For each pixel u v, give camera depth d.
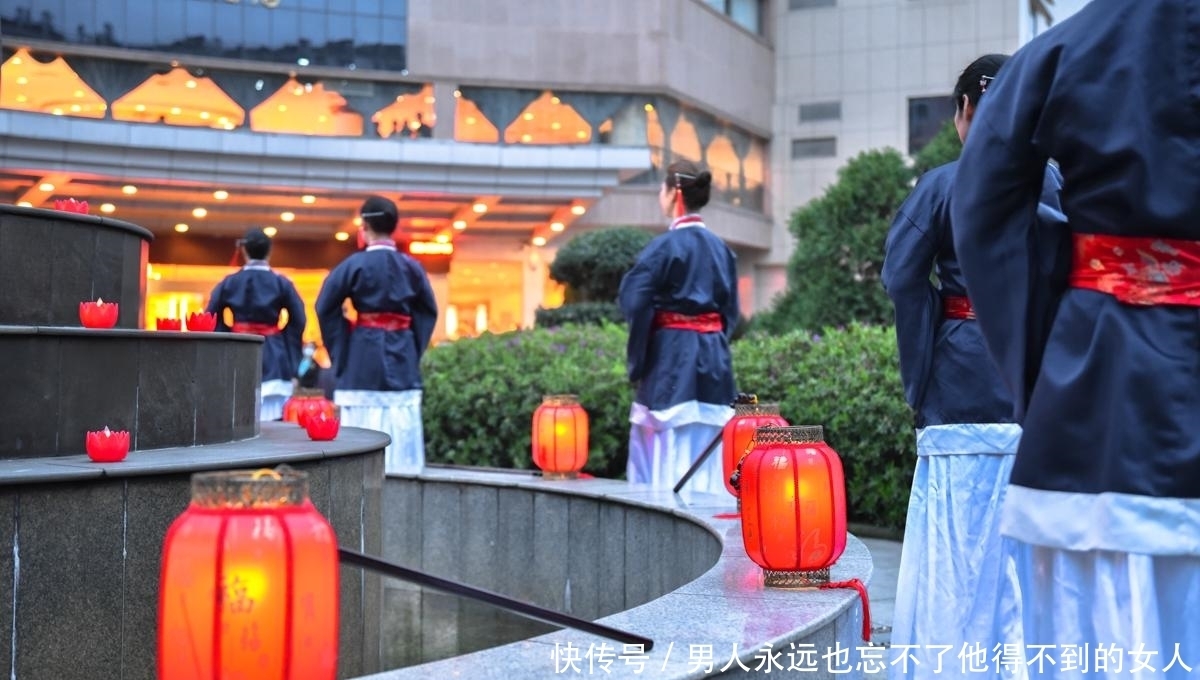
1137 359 1.95
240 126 21.00
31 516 2.92
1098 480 1.96
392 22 21.64
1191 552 1.89
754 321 17.47
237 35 20.70
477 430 8.00
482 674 2.28
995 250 2.17
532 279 23.44
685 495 5.25
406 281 6.83
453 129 21.97
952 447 3.28
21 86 19.50
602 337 9.18
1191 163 1.94
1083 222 2.05
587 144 21.55
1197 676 1.93
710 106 24.31
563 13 22.56
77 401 3.59
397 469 6.63
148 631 3.14
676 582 4.70
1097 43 1.99
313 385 16.12
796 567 3.18
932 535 3.28
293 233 22.06
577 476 6.11
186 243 21.28
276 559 1.85
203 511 1.90
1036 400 2.06
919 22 25.61
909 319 3.32
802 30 26.59
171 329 4.29
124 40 19.94
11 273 3.98
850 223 15.93
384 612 5.83
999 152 2.12
